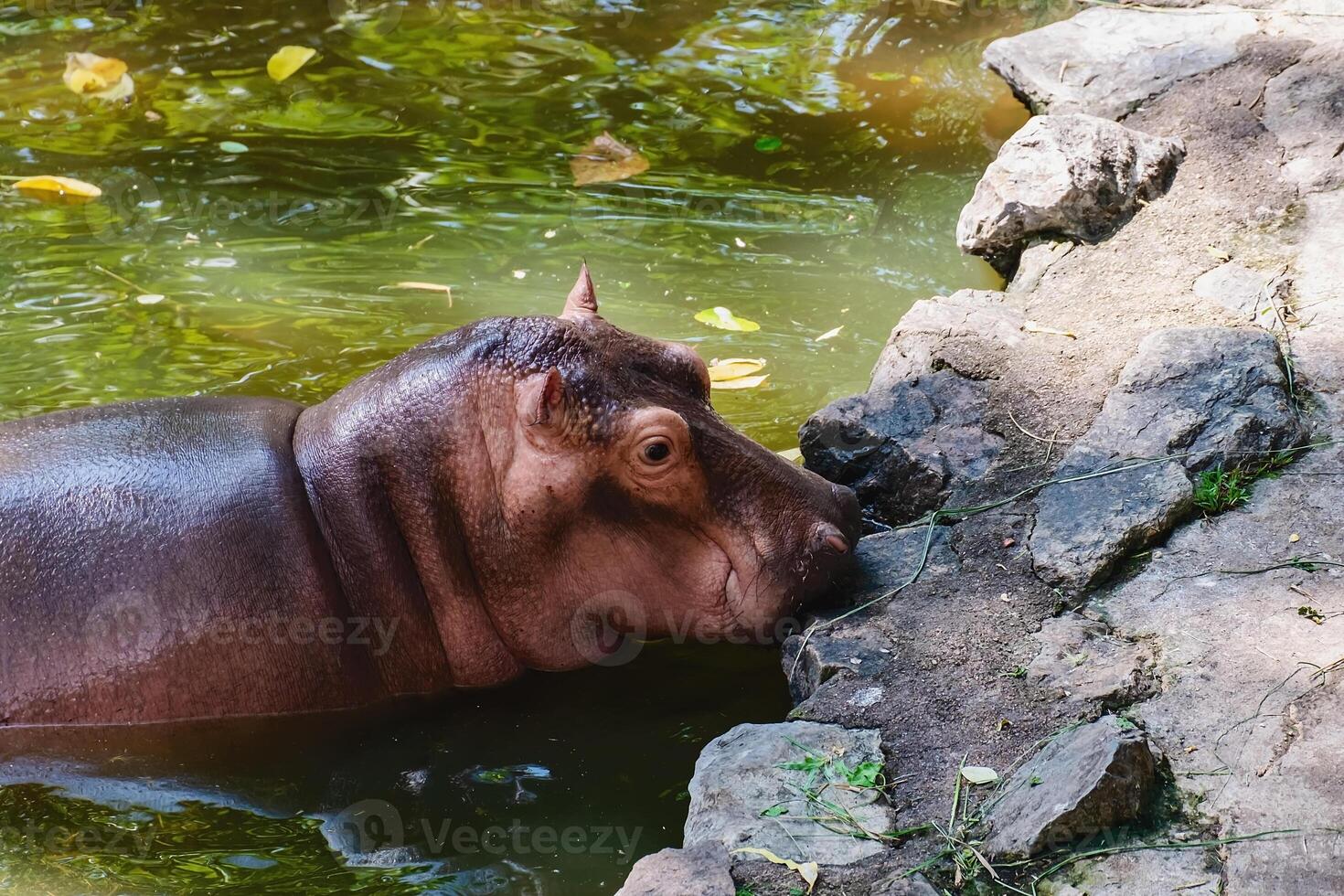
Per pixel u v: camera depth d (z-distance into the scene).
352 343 10.85
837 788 6.34
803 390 10.29
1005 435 8.67
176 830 6.71
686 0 17.19
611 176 13.48
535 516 7.45
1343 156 10.75
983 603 7.49
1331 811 5.73
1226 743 6.19
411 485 7.51
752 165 13.63
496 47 16.16
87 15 16.86
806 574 7.57
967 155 13.70
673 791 6.95
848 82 15.12
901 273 11.83
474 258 12.13
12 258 12.07
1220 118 11.58
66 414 8.05
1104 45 13.13
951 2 17.08
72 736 7.23
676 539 7.57
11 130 14.18
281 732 7.37
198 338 10.91
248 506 7.41
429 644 7.66
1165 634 6.97
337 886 6.29
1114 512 7.75
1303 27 12.94
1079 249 10.46
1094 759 5.95
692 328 11.00
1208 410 8.32
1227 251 10.00
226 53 15.96
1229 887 5.49
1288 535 7.51
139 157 13.77
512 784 7.03
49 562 7.26
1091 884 5.63
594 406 7.33
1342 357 8.75
